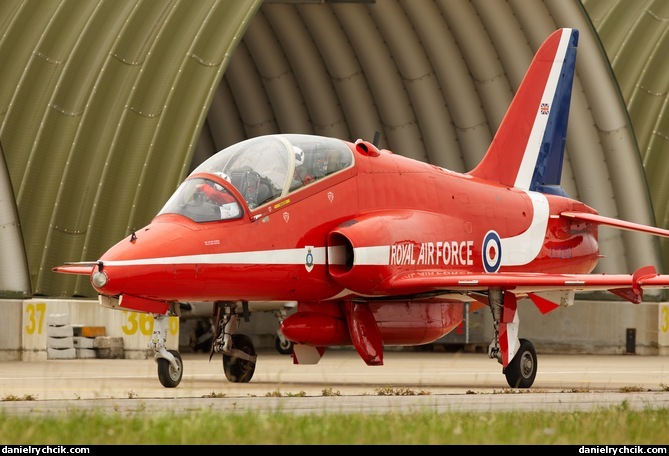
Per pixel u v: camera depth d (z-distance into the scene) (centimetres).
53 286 8162
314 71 11425
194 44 8306
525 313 10812
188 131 8106
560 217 6994
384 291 5628
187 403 4091
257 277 5234
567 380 6406
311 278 5447
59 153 8256
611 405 3953
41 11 8738
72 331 8031
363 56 11138
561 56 7356
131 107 8231
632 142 10300
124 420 3209
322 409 3919
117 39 8425
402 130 11344
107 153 8162
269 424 3094
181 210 5191
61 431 2955
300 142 5597
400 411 3825
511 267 6544
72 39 8538
